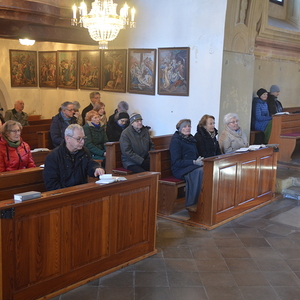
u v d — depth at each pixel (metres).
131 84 8.73
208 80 7.54
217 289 3.57
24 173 3.90
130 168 5.95
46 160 3.86
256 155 5.86
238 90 7.91
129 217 3.91
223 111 7.59
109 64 9.08
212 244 4.59
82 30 8.21
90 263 3.60
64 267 3.38
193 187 5.30
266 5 8.44
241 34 7.74
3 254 2.92
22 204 2.97
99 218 3.61
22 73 10.98
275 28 8.93
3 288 2.95
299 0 10.02
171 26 7.93
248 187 5.79
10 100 10.94
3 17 6.68
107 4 6.15
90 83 9.60
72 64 9.98
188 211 5.32
